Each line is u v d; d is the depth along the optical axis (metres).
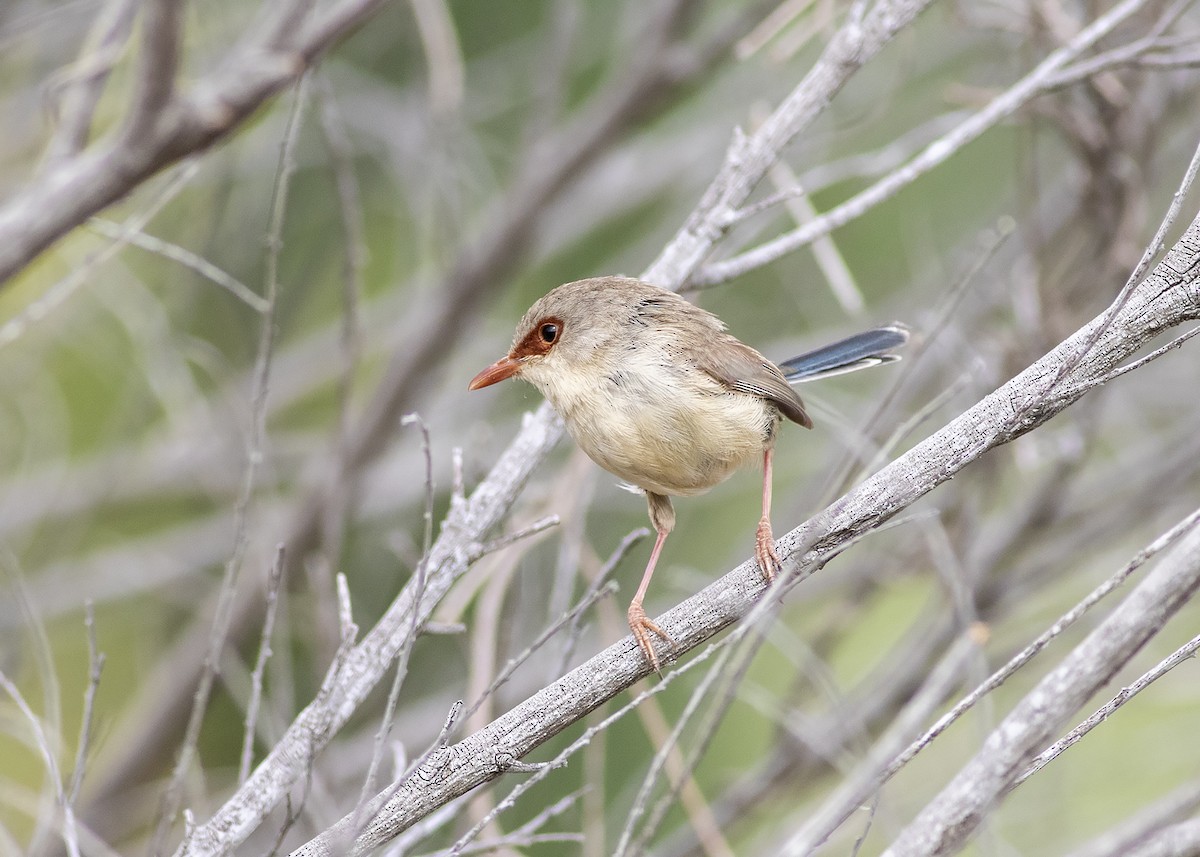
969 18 10.77
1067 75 8.66
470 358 14.80
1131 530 12.13
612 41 15.84
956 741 10.67
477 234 15.21
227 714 13.22
